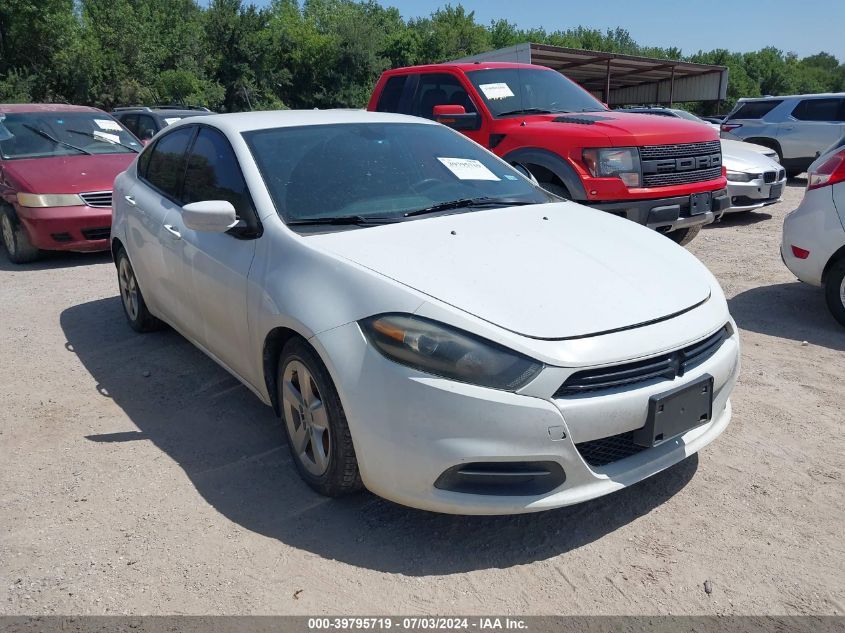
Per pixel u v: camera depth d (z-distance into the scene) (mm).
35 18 36500
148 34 42969
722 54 77875
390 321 2602
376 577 2576
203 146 4121
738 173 9281
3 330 5551
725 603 2420
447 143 4211
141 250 4633
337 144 3814
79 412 4016
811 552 2668
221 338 3686
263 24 53781
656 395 2605
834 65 135875
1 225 8047
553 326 2564
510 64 7770
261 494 3121
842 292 4996
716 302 3035
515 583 2537
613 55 27281
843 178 4863
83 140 8586
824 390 4090
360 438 2664
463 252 2988
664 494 3074
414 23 74000
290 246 3111
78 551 2746
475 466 2529
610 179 6062
